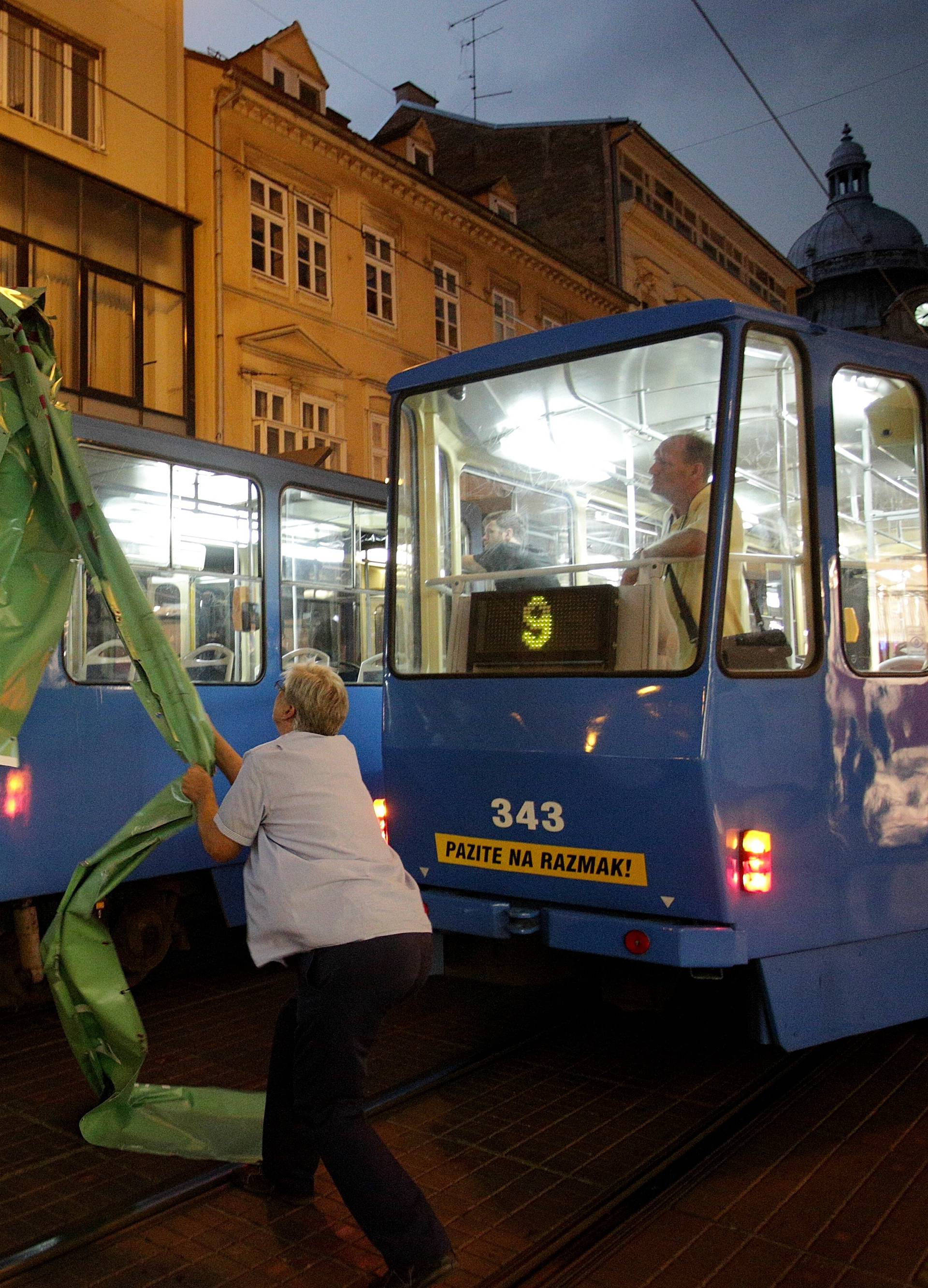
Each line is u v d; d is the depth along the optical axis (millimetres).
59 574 3961
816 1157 3686
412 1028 5109
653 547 4250
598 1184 3463
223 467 6055
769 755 4020
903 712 4480
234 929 6844
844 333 4457
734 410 4078
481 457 4910
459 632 4730
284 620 6379
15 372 3871
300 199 16609
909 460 4684
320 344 16781
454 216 19406
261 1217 3262
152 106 14586
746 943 3879
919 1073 4500
